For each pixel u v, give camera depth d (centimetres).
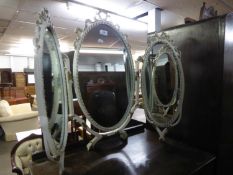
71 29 346
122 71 138
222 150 125
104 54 129
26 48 583
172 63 144
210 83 126
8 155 305
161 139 142
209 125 128
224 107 123
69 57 120
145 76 142
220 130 122
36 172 98
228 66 124
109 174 96
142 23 318
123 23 315
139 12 269
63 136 94
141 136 150
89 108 118
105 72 129
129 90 139
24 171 155
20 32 364
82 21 295
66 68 103
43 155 112
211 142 126
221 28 118
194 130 137
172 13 277
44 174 96
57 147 91
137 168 102
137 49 572
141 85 139
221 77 120
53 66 99
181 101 137
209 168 115
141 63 142
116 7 246
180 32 144
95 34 121
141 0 226
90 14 262
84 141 128
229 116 130
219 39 120
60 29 344
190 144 140
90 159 112
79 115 120
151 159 113
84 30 115
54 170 100
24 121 391
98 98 123
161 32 155
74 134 133
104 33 126
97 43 124
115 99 132
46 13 92
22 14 261
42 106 81
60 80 97
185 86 143
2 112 376
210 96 127
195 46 134
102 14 129
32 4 226
